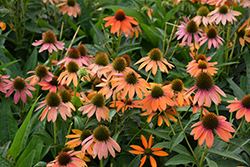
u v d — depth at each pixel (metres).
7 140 1.59
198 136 1.38
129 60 1.64
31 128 1.63
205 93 1.42
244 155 1.54
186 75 1.84
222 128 1.38
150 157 1.48
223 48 1.92
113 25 1.79
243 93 1.74
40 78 1.64
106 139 1.41
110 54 1.90
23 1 2.05
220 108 1.74
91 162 1.54
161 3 2.38
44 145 1.57
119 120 1.59
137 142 1.61
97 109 1.49
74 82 1.57
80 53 1.71
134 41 2.05
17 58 2.05
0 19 1.95
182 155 1.42
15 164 1.53
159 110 1.51
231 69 1.97
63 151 1.46
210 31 1.77
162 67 1.60
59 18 2.33
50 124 1.61
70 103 1.54
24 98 1.60
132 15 2.18
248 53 1.86
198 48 1.86
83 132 1.48
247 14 2.04
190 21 1.78
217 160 1.44
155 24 2.22
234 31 1.84
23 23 2.10
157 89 1.47
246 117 1.44
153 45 2.13
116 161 1.55
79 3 2.30
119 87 1.46
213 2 1.99
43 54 2.04
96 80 1.69
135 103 1.58
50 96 1.48
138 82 1.47
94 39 2.07
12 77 1.72
